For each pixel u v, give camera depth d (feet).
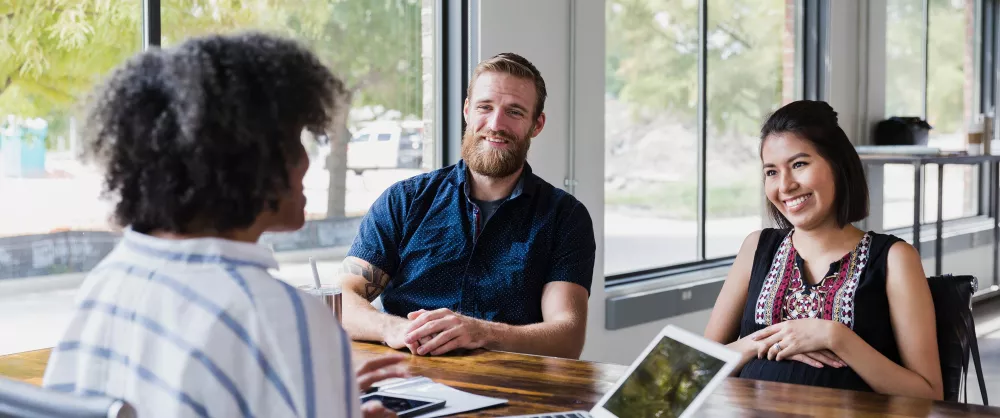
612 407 4.34
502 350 6.26
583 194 12.25
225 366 2.51
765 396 4.72
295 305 2.63
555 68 11.74
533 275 7.28
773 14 16.85
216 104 2.61
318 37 9.96
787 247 6.51
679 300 13.97
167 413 2.50
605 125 13.50
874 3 18.56
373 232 7.62
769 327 6.09
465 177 7.50
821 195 6.15
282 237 9.75
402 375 4.33
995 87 23.08
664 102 14.57
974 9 22.31
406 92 10.83
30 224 8.50
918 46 20.29
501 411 4.52
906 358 5.88
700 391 4.00
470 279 7.31
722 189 15.89
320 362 2.60
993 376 14.33
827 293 6.16
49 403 2.55
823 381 5.81
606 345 12.84
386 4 10.55
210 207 2.68
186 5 9.02
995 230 21.98
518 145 7.33
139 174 2.67
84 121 2.78
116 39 8.74
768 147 6.41
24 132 8.43
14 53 8.31
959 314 5.92
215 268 2.64
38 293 8.60
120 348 2.63
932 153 16.03
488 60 7.53
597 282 12.62
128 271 2.71
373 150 10.53
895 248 6.07
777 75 17.03
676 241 15.06
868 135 18.58
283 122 2.73
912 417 4.33
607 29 13.41
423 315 6.14
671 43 14.62
